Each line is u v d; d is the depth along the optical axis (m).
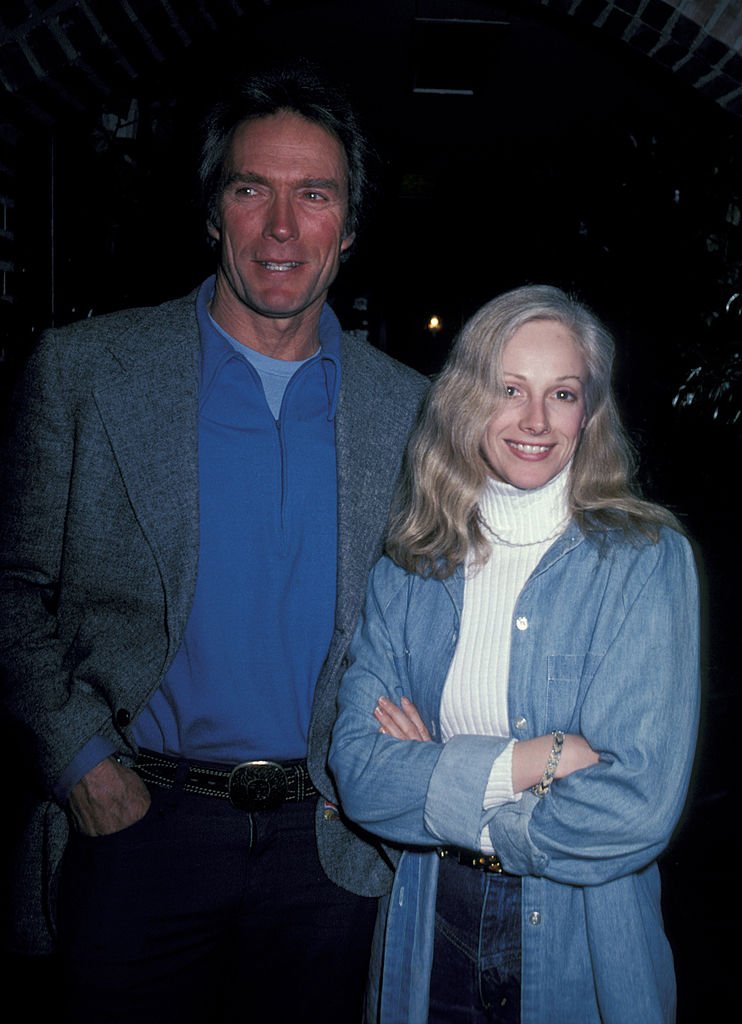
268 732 1.74
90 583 1.70
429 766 1.52
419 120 7.59
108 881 1.68
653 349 5.48
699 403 4.98
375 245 9.20
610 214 5.50
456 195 8.52
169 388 1.73
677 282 5.25
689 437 5.13
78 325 1.78
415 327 10.45
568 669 1.55
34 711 1.66
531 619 1.58
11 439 1.73
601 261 5.59
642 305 5.42
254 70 1.81
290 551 1.76
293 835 1.77
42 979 2.68
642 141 5.35
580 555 1.59
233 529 1.73
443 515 1.66
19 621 1.71
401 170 8.29
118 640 1.70
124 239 3.91
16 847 1.78
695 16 3.59
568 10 3.84
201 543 1.72
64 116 3.47
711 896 3.34
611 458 1.64
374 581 1.77
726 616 4.99
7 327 3.43
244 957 1.81
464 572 1.67
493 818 1.48
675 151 5.18
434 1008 1.59
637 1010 1.48
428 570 1.68
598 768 1.44
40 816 1.75
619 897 1.50
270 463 1.77
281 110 1.74
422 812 1.51
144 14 3.27
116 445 1.66
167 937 1.72
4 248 3.44
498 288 7.87
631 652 1.49
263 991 1.83
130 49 3.36
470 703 1.60
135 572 1.69
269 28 5.81
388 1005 1.63
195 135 1.90
